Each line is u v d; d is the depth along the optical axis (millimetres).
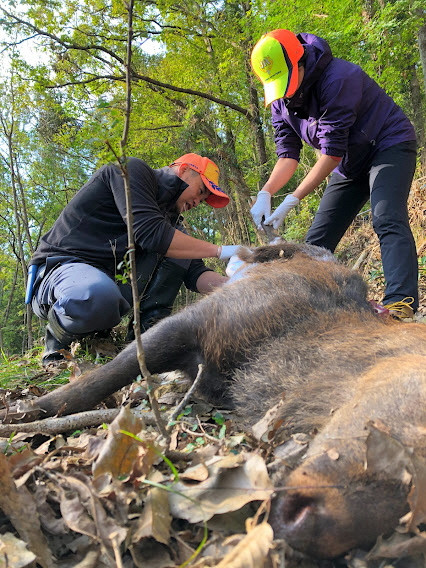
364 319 2926
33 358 5211
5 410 2914
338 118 4492
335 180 5328
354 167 4965
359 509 1558
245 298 3010
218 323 2986
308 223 13547
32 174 21422
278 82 4457
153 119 14953
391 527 1563
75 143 12336
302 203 14023
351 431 1815
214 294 3154
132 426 1983
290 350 2770
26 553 1537
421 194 10172
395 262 4453
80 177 23062
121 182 4531
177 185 4898
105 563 1599
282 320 2900
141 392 3238
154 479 1862
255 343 2920
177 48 14242
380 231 4594
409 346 2453
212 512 1711
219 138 15656
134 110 13711
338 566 1615
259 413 2775
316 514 1564
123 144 2023
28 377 4043
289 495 1632
